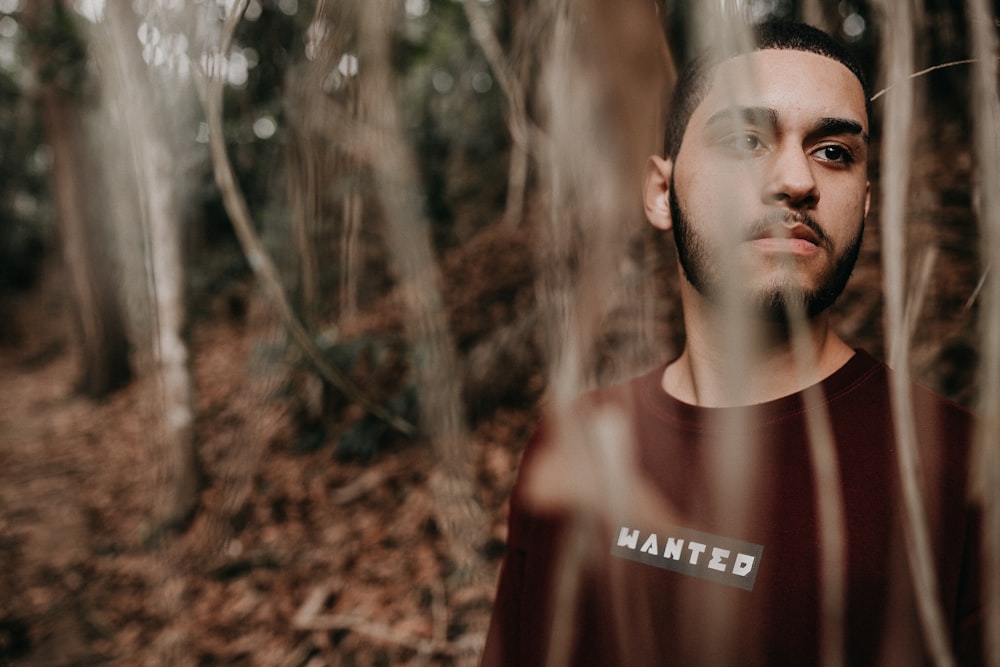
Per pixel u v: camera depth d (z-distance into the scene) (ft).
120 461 15.74
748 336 1.15
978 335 0.92
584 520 1.45
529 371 10.32
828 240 1.67
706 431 2.13
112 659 8.87
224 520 10.16
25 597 10.86
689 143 1.81
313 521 10.57
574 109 1.26
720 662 1.98
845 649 1.93
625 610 2.07
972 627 1.79
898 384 0.95
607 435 1.36
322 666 7.93
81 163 21.11
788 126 1.64
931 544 1.83
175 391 10.78
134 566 10.69
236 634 8.74
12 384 26.53
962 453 1.92
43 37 12.44
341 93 1.42
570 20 1.29
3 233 36.81
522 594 2.65
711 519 2.10
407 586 8.79
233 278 19.58
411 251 1.40
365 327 10.90
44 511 14.07
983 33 0.98
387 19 1.41
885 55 1.08
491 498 8.83
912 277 1.04
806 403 1.06
